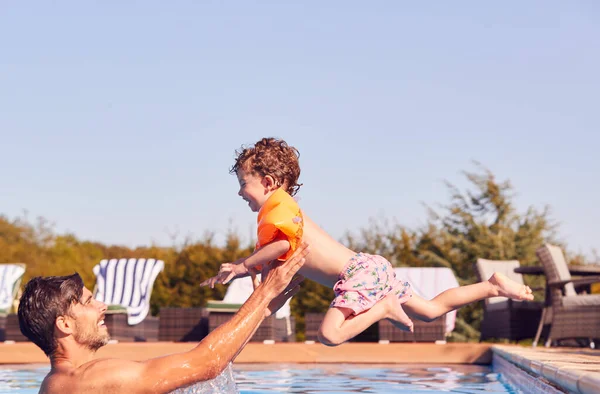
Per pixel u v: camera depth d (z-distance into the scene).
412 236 16.45
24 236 28.34
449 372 6.77
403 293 4.06
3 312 10.20
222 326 3.12
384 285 3.90
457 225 16.23
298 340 14.74
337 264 3.89
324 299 14.98
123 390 2.88
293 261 3.21
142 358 8.33
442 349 8.32
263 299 3.16
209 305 9.35
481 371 6.91
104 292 10.66
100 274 10.84
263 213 3.54
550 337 8.16
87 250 27.97
